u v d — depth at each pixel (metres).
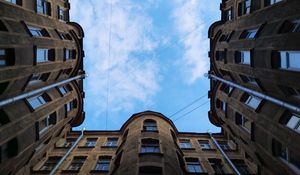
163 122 31.16
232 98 26.47
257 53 20.77
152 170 20.59
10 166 18.52
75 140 32.78
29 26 21.33
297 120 16.95
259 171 24.11
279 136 18.09
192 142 32.78
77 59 31.88
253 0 23.66
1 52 17.28
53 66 24.53
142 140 25.30
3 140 16.83
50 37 24.09
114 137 33.38
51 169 25.77
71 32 31.28
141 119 31.34
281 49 17.53
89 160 27.75
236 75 25.91
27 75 20.00
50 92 24.86
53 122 25.17
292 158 17.38
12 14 18.70
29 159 22.36
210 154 29.91
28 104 20.30
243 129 24.39
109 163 27.44
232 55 26.02
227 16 31.59
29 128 19.98
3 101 16.86
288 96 18.09
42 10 25.20
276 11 19.19
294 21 17.42
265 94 20.28
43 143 25.38
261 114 20.50
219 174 25.77
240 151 30.02
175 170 21.39
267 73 19.61
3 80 17.09
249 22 23.41
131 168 20.62
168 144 25.25
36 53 20.83
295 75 16.39
